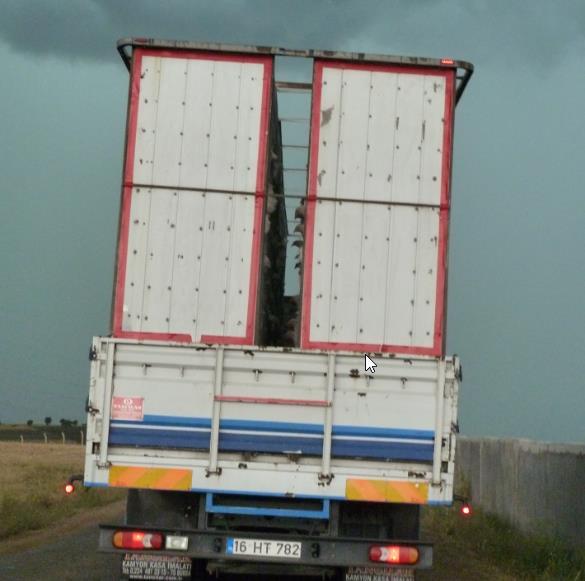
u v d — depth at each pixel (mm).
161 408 9195
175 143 9539
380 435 9180
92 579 11531
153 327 9383
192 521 9625
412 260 9500
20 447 59781
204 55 9617
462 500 9672
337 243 9492
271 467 9180
